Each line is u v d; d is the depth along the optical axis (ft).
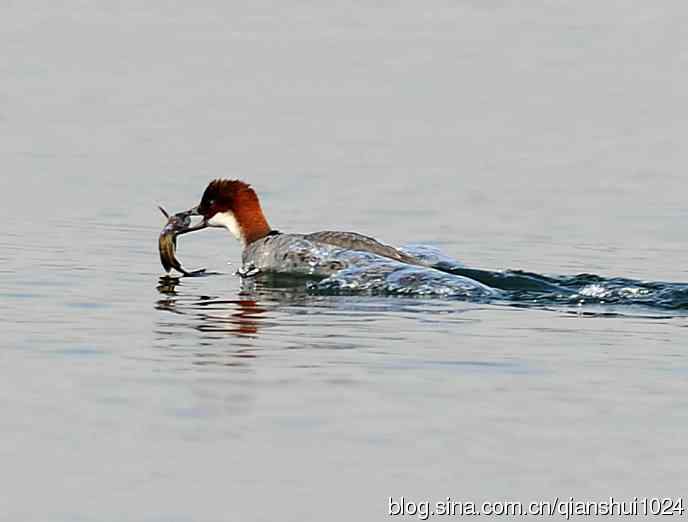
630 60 196.34
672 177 123.24
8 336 59.47
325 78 181.37
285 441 44.91
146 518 38.93
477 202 109.40
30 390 50.47
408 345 58.44
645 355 57.06
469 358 56.18
